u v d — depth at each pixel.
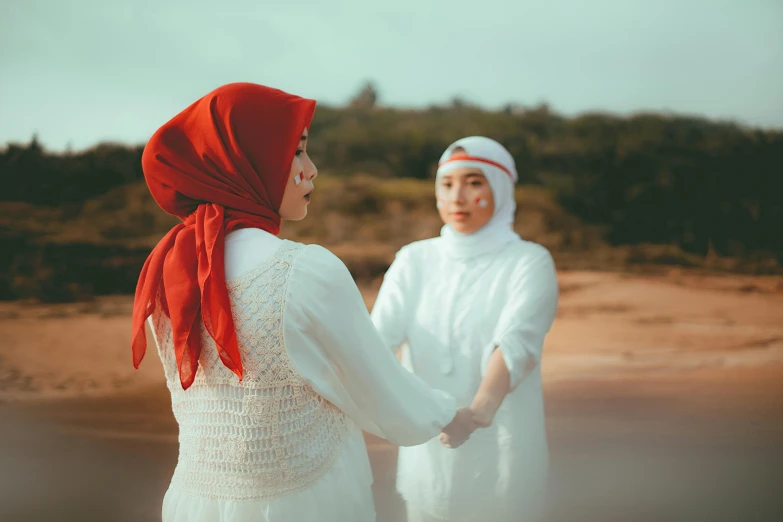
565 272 10.48
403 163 14.04
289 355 1.19
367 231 11.55
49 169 12.06
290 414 1.21
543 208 12.61
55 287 9.05
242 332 1.19
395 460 3.21
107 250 10.07
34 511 2.75
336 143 14.32
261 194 1.30
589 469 3.07
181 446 1.31
